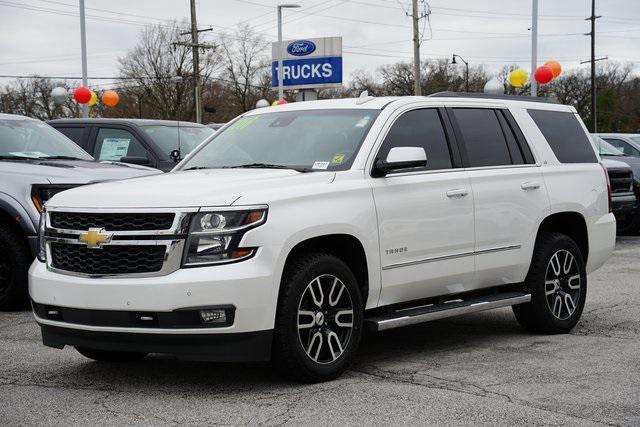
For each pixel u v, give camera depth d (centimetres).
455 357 656
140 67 7550
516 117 748
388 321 608
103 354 637
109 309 529
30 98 7962
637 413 500
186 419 494
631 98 8750
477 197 677
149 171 974
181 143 1246
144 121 1250
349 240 596
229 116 8062
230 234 528
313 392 547
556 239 747
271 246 536
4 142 970
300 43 6244
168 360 650
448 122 687
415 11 4666
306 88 6331
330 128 652
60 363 643
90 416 502
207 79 7662
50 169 891
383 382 574
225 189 548
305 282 554
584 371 605
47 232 577
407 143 650
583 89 8838
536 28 2702
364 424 480
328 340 571
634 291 987
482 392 546
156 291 517
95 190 577
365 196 600
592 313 854
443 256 652
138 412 509
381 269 609
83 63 2856
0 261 867
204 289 517
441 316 646
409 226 626
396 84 8806
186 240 527
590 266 796
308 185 577
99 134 1228
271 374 598
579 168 785
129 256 535
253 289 526
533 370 609
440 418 490
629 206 1540
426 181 643
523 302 720
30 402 534
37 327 784
